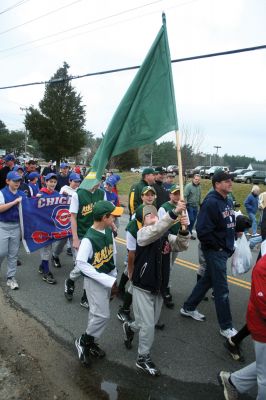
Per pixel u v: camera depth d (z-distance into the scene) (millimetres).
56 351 4094
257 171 38719
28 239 6055
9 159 8695
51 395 3355
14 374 3639
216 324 4930
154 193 4246
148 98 4129
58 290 5898
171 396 3410
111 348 4191
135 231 4113
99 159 4359
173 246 3721
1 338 4344
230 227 4438
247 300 5836
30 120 52531
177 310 5332
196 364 3959
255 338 2838
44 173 12977
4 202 5617
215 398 3406
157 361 3982
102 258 3754
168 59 4074
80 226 5348
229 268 7656
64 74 52125
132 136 4188
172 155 73812
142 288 3609
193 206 10656
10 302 5367
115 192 7844
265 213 4797
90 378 3625
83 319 4891
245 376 3105
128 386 3527
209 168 42938
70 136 52938
